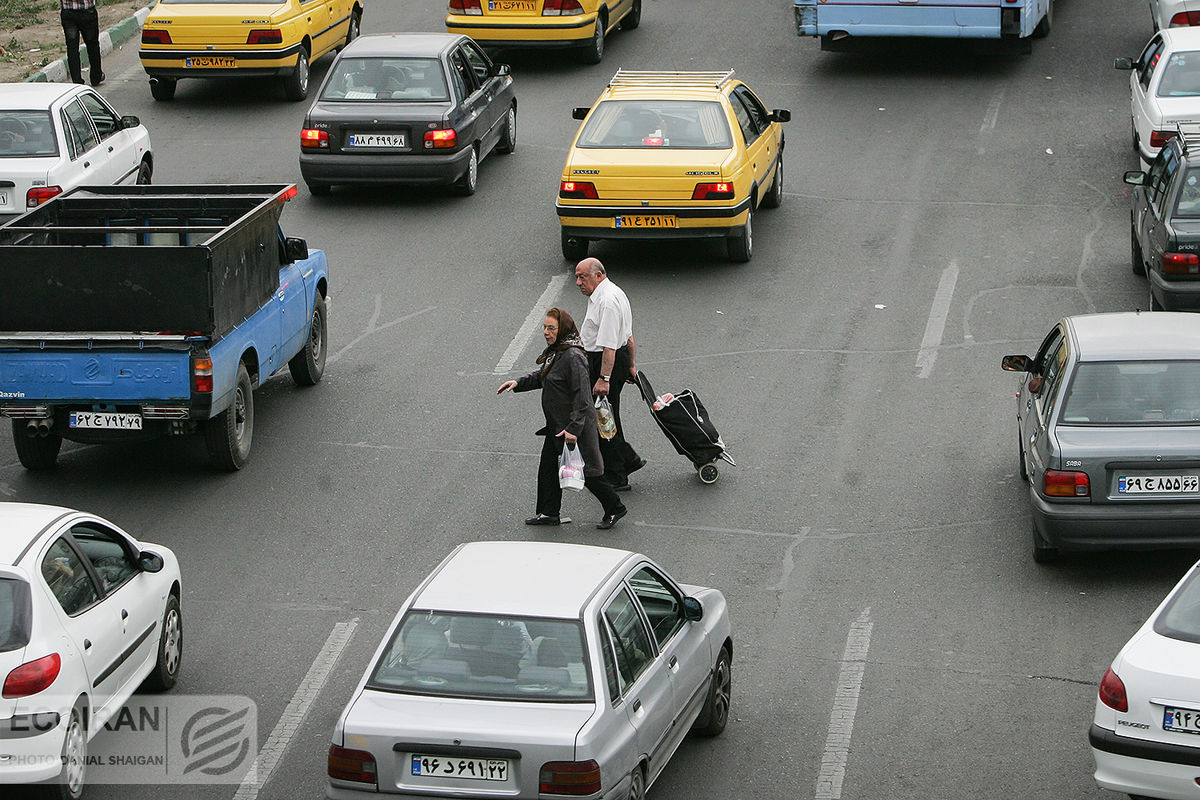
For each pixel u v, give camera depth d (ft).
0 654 74.28
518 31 232.73
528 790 67.26
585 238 165.68
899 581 106.93
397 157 183.42
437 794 67.77
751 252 172.96
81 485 123.54
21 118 164.76
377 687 70.95
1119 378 105.60
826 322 153.79
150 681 92.12
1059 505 101.86
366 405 138.41
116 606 84.12
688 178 160.76
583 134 167.43
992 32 216.74
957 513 116.67
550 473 115.03
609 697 70.33
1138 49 241.14
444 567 78.59
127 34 263.70
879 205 184.96
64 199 135.74
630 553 81.51
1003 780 82.84
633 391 140.77
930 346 147.54
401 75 186.80
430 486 122.93
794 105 220.64
